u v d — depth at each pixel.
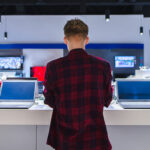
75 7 7.13
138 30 6.95
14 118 1.53
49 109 1.52
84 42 1.07
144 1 5.59
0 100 1.83
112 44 6.93
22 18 6.88
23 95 1.85
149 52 7.09
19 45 6.90
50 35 6.94
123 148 1.84
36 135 1.86
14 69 6.78
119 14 7.00
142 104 1.64
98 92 0.99
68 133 0.95
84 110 0.96
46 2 5.59
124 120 1.50
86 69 0.99
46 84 1.04
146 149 1.83
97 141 0.95
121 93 1.79
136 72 2.59
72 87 0.97
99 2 5.64
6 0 5.55
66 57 1.03
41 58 6.93
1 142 1.87
